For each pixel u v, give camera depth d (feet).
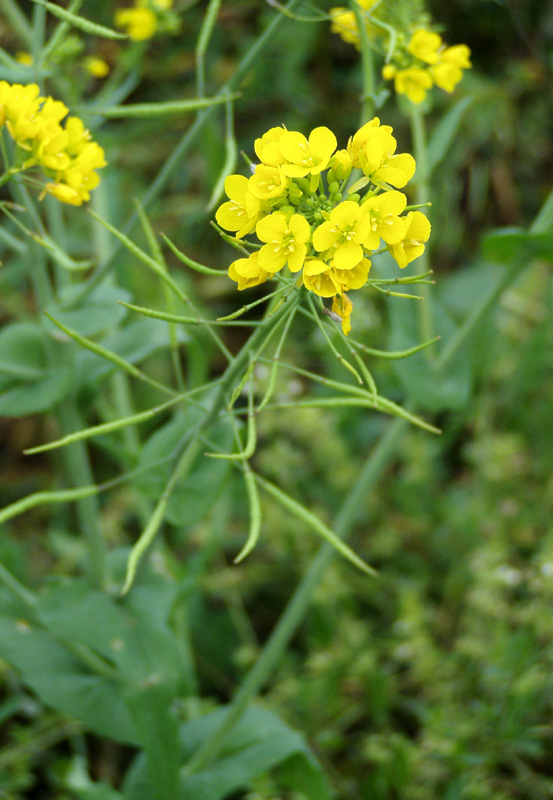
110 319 1.70
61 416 1.75
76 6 1.56
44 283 1.70
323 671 2.07
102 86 2.27
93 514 1.72
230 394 1.48
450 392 1.80
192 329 1.89
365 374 1.33
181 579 2.11
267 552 2.50
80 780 1.93
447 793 1.89
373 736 1.98
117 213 2.53
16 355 1.72
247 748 1.78
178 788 1.63
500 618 2.03
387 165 1.33
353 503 1.81
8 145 1.57
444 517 2.48
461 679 2.06
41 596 1.69
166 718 1.63
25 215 1.65
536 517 2.39
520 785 1.91
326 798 1.80
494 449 2.42
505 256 1.80
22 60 1.78
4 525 2.65
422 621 2.13
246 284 1.33
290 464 2.46
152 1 1.78
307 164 1.30
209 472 1.64
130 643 1.67
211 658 2.36
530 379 2.73
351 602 2.31
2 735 2.17
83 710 1.71
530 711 1.94
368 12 1.59
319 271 1.28
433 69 1.64
